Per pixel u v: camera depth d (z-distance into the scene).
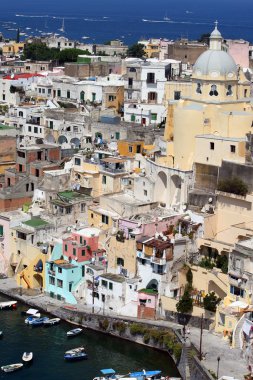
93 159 168.12
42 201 166.25
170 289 134.62
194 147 152.00
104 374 119.00
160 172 155.00
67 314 138.12
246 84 177.12
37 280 151.62
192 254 138.50
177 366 121.75
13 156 184.88
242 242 129.00
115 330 132.38
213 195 145.00
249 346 116.50
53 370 121.38
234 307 124.31
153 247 134.38
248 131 151.50
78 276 145.25
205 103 154.12
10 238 156.88
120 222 144.88
